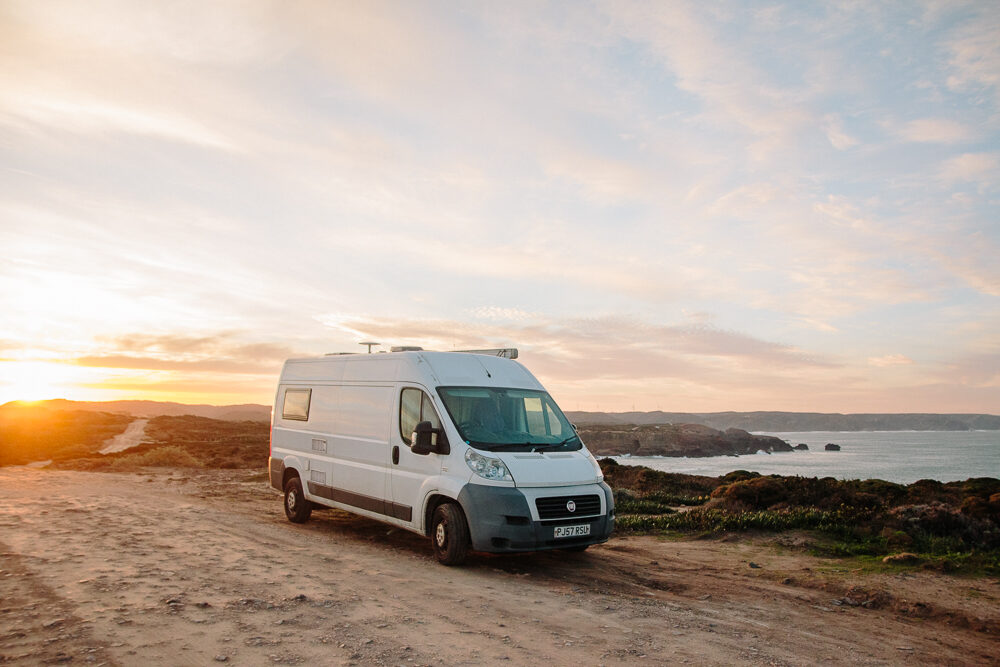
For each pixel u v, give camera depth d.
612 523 8.02
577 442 8.64
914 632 5.83
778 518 11.18
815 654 5.00
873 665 4.84
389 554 8.41
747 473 23.16
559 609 5.90
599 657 4.57
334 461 10.10
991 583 7.53
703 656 4.74
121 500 13.06
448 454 7.88
